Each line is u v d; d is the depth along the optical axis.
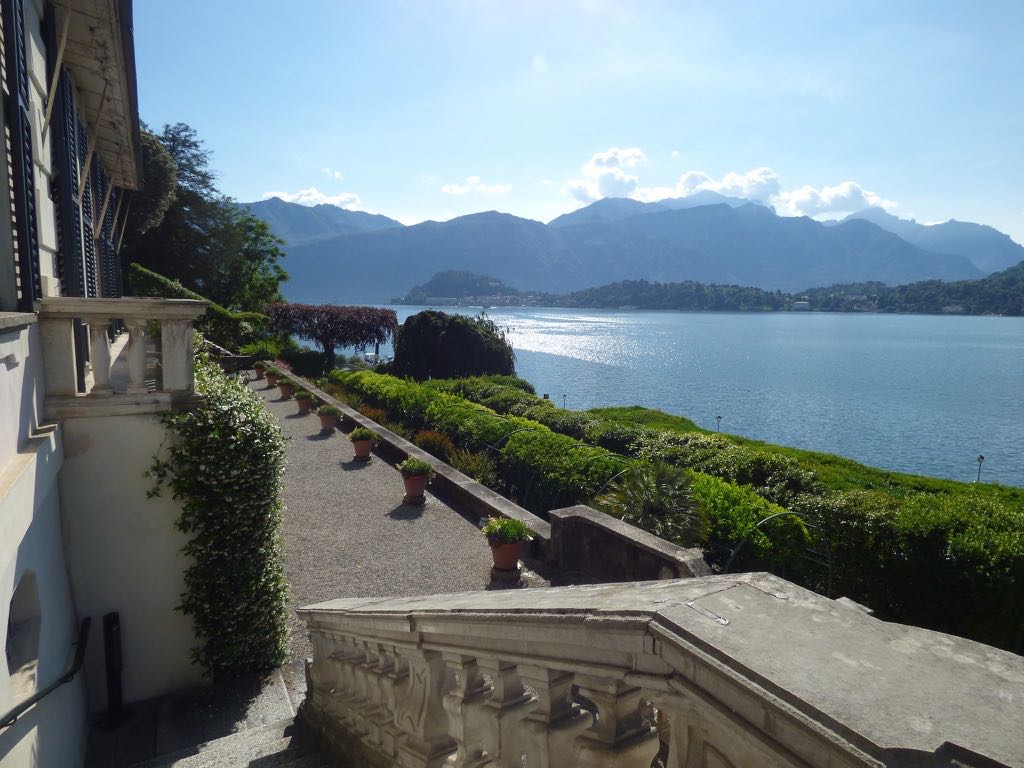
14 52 4.68
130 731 5.85
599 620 1.53
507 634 1.98
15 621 4.34
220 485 6.21
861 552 7.71
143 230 34.19
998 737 0.92
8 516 3.35
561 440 13.05
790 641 1.23
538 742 1.98
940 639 1.21
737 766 1.27
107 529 5.93
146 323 5.96
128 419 5.89
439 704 2.79
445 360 32.69
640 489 8.77
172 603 6.31
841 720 0.99
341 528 10.72
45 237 6.50
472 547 9.95
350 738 4.09
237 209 51.00
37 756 3.95
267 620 6.80
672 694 1.38
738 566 8.63
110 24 6.98
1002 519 7.50
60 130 7.32
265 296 52.34
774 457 10.84
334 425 18.39
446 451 15.93
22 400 4.41
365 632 3.40
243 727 5.93
